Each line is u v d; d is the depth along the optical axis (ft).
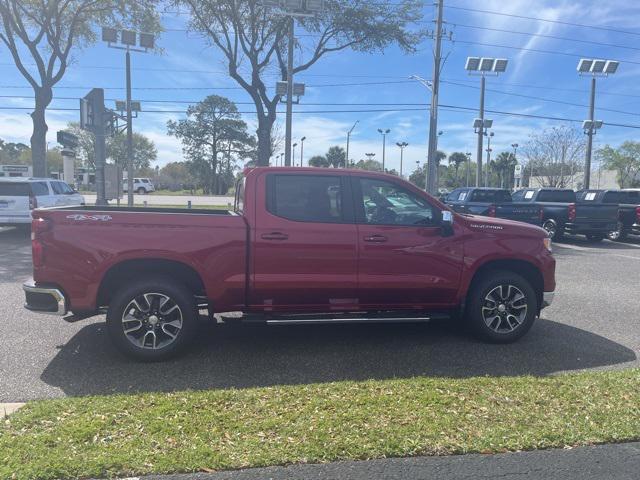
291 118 65.98
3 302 25.98
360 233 18.54
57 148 293.64
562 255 47.78
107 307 17.76
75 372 16.63
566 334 21.44
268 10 69.62
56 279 17.08
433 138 83.46
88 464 10.52
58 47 74.74
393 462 10.98
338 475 10.50
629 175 204.03
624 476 10.65
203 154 239.50
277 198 18.38
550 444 11.70
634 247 55.26
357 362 17.83
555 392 14.46
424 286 19.15
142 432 11.89
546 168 169.68
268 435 11.85
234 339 20.38
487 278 19.77
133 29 79.66
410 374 16.66
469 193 58.90
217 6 70.23
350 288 18.62
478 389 14.65
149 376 16.35
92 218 17.17
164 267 17.98
